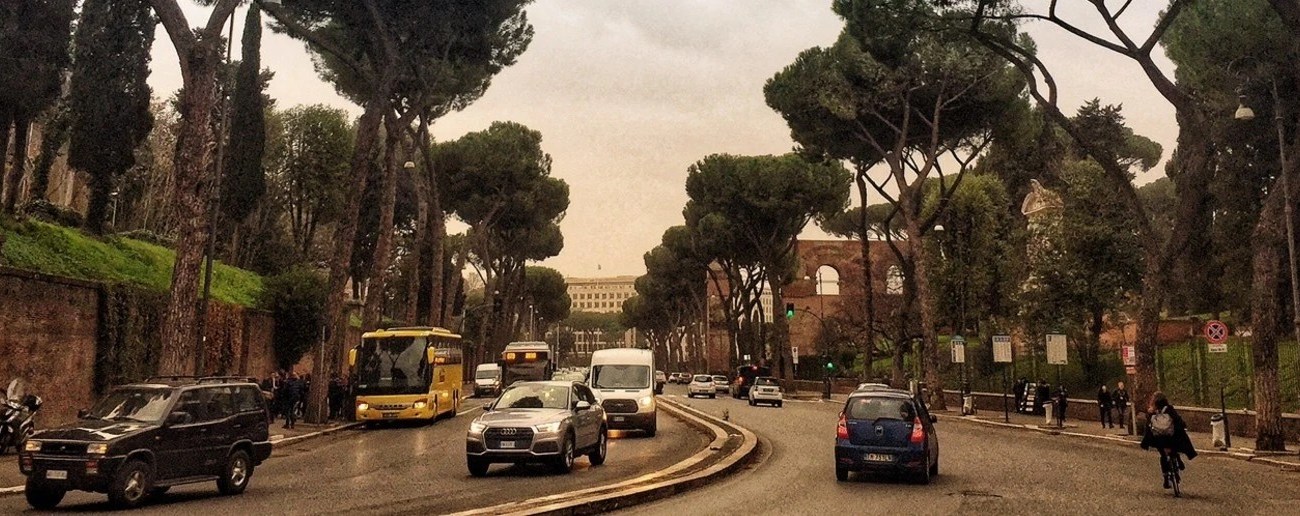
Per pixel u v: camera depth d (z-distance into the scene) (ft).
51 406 71.82
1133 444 79.00
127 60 108.47
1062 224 135.33
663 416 126.82
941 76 122.93
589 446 60.13
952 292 151.94
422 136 142.20
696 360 316.81
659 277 305.73
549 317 340.39
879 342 243.19
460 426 103.14
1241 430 84.33
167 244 125.18
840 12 97.96
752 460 64.95
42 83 87.71
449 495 45.29
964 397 124.98
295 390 92.48
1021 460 65.62
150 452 41.50
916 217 128.77
